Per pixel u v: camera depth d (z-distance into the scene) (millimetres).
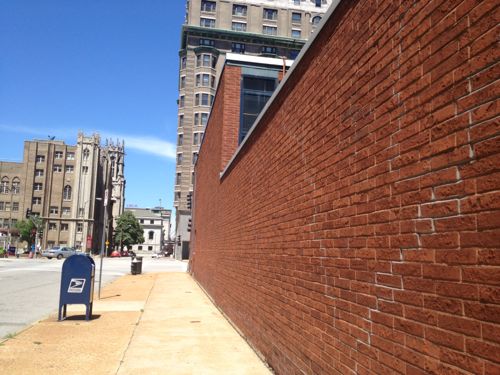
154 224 175250
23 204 106062
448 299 2826
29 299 16203
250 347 8500
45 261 52781
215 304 14469
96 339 9062
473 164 2674
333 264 4707
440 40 3023
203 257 20359
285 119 6879
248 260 9328
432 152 3062
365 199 4023
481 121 2619
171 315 12305
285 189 6727
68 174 110312
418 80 3264
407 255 3307
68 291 11344
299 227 5945
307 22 94062
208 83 86375
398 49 3561
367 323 3889
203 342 8891
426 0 3199
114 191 155750
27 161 107375
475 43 2689
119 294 17797
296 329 5883
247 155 9914
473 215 2648
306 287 5555
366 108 4078
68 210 109125
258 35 89875
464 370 2652
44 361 7309
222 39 89250
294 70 6418
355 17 4418
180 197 84375
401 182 3436
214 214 16000
